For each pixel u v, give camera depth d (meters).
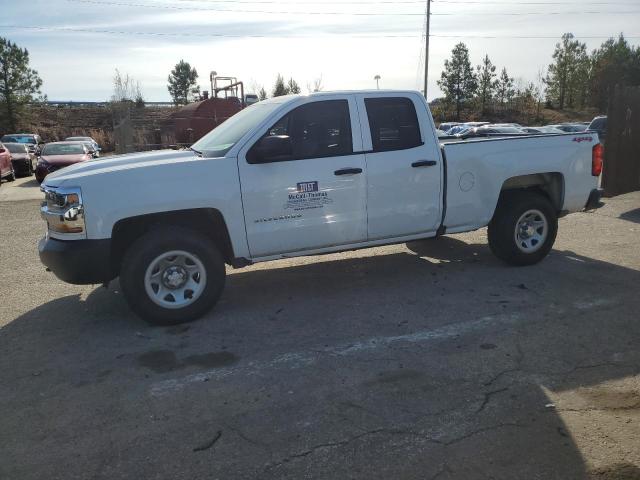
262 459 3.08
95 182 4.83
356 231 5.71
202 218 5.38
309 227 5.49
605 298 5.51
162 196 4.93
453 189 6.07
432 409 3.54
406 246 7.89
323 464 3.02
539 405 3.56
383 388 3.83
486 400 3.63
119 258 5.22
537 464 2.97
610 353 4.29
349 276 6.55
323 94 5.57
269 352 4.50
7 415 3.64
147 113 46.41
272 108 5.53
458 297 5.67
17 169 23.31
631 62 59.66
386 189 5.73
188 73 77.69
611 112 9.89
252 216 5.26
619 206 10.60
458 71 61.91
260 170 5.24
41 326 5.25
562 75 65.31
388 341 4.62
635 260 6.88
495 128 26.06
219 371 4.18
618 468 2.93
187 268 5.15
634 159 10.32
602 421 3.37
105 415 3.60
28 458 3.17
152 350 4.61
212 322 5.20
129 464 3.08
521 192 6.64
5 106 50.53
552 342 4.51
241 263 5.36
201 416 3.55
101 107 69.75
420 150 5.87
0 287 6.56
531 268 6.62
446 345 4.51
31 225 10.79
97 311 5.62
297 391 3.83
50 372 4.26
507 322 4.96
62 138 55.41
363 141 5.64
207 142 5.86
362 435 3.28
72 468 3.06
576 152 6.67
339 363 4.25
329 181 5.48
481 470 2.94
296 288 6.16
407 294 5.81
